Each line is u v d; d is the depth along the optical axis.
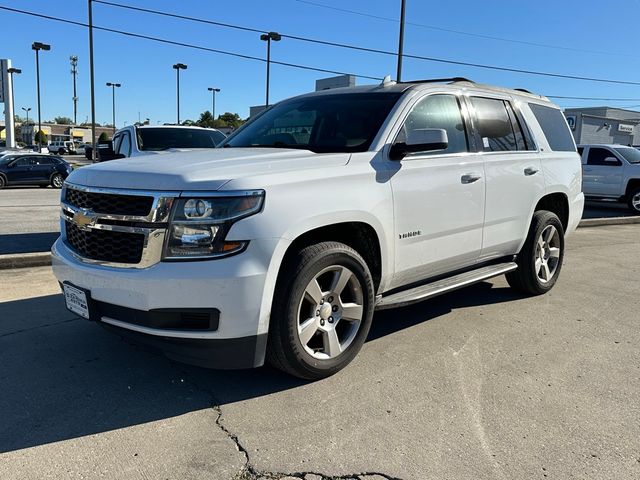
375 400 3.45
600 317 5.23
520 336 4.65
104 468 2.71
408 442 2.98
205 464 2.76
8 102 46.69
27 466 2.71
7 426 3.08
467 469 2.74
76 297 3.49
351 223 3.71
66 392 3.50
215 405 3.36
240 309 3.10
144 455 2.82
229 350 3.18
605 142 50.31
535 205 5.50
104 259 3.32
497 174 4.92
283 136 4.54
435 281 4.65
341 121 4.30
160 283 3.04
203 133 9.13
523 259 5.63
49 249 8.31
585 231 11.78
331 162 3.62
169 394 3.49
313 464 2.77
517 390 3.62
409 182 4.03
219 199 3.06
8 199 16.94
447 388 3.63
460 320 5.06
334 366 3.69
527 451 2.91
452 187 4.41
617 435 3.09
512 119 5.38
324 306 3.59
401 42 21.48
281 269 3.35
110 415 3.22
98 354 4.10
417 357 4.14
